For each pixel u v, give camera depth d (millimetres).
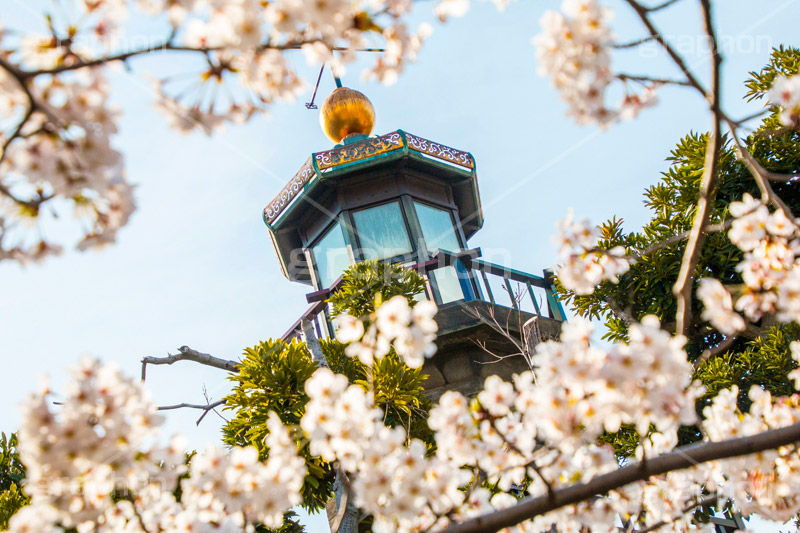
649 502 4957
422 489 3662
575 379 3188
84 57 2426
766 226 4047
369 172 16344
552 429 3408
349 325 3898
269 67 2773
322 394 3727
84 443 2992
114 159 2359
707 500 4738
